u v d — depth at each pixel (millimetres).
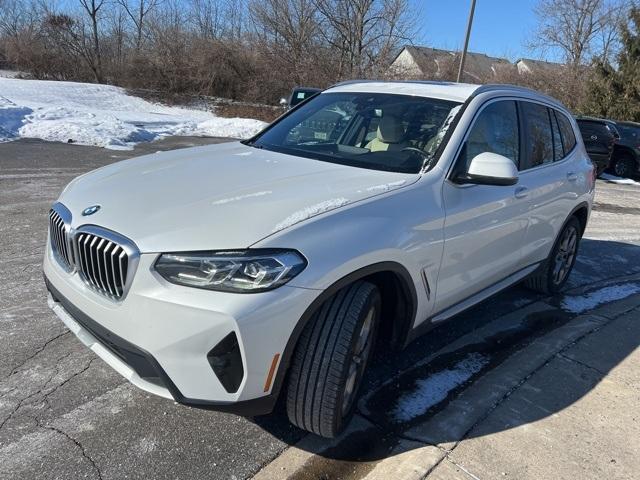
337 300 2391
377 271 2512
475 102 3490
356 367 2580
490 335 4008
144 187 2766
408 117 3473
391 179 2926
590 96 26172
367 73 27500
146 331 2186
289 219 2330
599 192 12508
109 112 19812
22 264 4621
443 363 3520
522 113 3998
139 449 2525
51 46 30656
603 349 3746
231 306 2098
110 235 2336
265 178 2869
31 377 3008
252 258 2148
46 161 9656
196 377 2172
